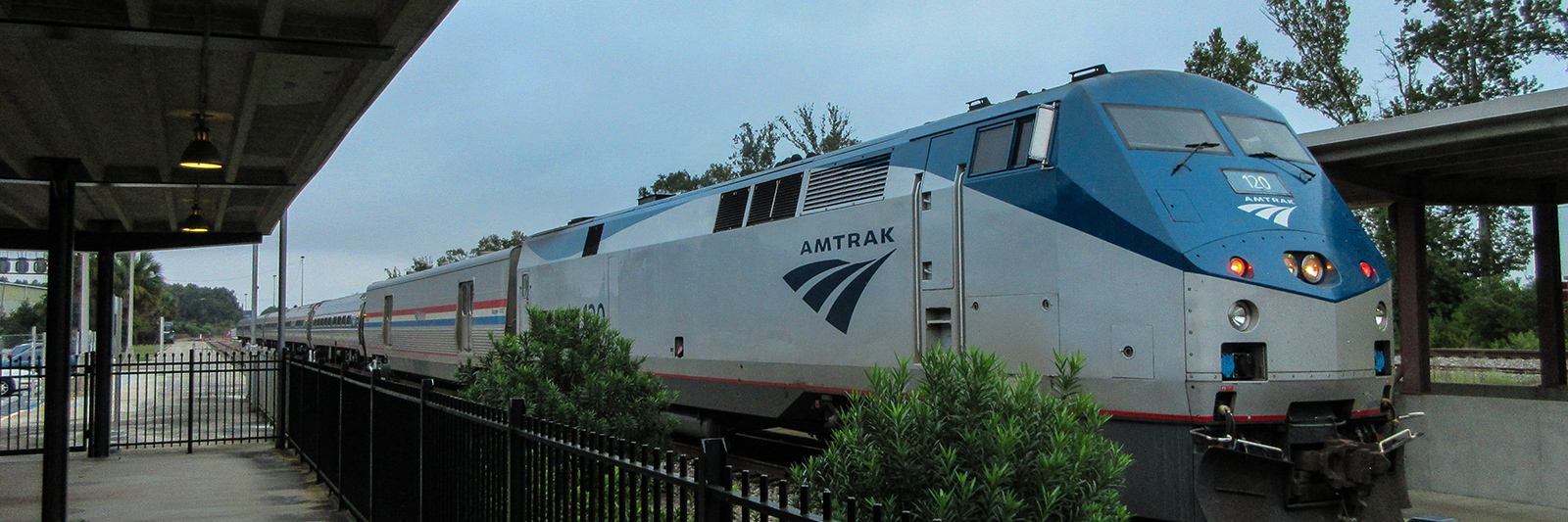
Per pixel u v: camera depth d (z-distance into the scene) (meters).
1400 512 7.42
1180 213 7.05
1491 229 26.42
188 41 5.89
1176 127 7.74
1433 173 9.95
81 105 7.51
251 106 7.43
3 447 14.48
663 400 7.55
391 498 6.96
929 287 8.59
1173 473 6.88
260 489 10.21
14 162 8.57
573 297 15.48
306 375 11.78
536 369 7.21
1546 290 10.75
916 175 8.93
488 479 4.97
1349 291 7.27
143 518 8.73
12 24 5.40
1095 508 4.14
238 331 69.56
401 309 25.86
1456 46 25.88
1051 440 4.21
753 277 11.02
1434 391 11.70
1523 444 8.56
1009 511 3.89
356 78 6.96
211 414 19.19
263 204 12.16
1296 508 7.03
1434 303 24.38
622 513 3.49
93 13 5.71
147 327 73.44
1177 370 6.79
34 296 59.16
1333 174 9.33
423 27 6.02
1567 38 25.03
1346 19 26.83
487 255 19.89
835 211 9.82
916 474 4.12
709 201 12.19
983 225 8.15
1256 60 26.94
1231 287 6.84
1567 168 9.74
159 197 11.21
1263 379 6.86
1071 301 7.39
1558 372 10.64
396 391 6.85
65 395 8.49
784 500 3.05
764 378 10.76
